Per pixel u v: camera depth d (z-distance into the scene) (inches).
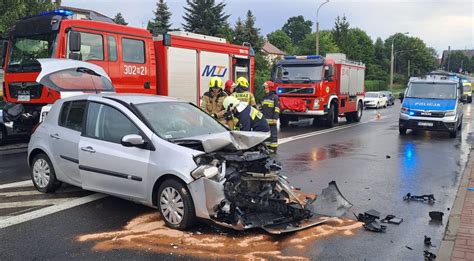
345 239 208.2
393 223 232.8
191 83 538.0
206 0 2508.6
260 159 217.9
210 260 181.5
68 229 215.8
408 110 632.4
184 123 246.7
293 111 734.5
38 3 690.8
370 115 1128.2
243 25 2146.9
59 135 266.8
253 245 197.6
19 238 204.1
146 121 233.0
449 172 367.2
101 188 244.8
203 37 558.9
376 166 390.3
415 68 4443.9
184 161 211.2
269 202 217.6
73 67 388.5
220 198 206.1
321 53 2662.4
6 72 438.6
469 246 196.9
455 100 626.2
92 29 428.8
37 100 407.2
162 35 497.7
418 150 492.7
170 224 217.6
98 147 243.1
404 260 186.4
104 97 255.8
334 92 776.3
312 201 249.9
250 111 322.3
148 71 485.4
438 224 232.8
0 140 469.4
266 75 1660.9
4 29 598.9
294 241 203.8
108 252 188.9
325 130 707.4
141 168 224.4
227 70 607.2
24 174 336.8
